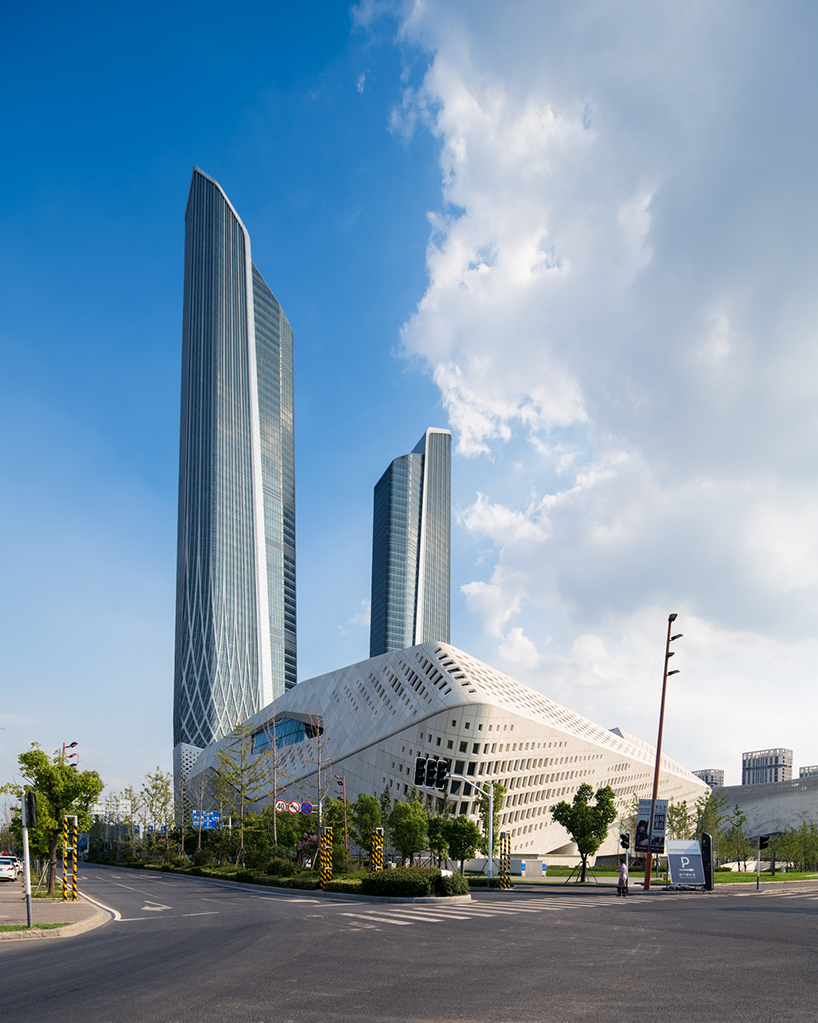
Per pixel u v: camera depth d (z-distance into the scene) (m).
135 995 12.75
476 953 17.28
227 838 78.25
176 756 192.88
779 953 16.78
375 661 108.38
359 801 78.44
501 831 89.69
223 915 29.17
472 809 89.56
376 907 32.56
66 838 37.44
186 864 85.94
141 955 17.89
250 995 12.52
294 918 27.08
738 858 104.00
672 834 90.88
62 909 32.50
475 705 90.88
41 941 22.38
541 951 17.50
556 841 103.62
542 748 100.50
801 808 164.12
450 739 90.44
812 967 14.84
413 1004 11.66
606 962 15.67
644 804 45.38
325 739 110.00
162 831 114.75
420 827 69.50
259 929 23.30
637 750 132.00
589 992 12.48
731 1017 10.61
